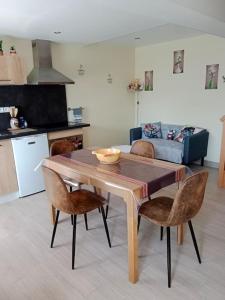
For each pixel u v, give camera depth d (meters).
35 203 3.25
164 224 1.79
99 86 5.02
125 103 5.61
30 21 2.83
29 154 3.38
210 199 3.21
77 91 4.66
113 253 2.21
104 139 5.33
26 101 3.95
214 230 2.52
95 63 4.86
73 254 2.01
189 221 1.99
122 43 4.95
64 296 1.76
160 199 2.19
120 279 1.90
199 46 4.41
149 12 2.26
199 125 4.72
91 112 4.98
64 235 2.50
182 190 1.65
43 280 1.92
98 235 2.49
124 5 2.06
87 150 2.82
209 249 2.22
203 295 1.72
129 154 2.60
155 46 5.11
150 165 2.19
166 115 5.24
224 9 2.58
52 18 2.74
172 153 4.29
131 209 1.71
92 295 1.76
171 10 2.20
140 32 3.99
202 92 4.54
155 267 2.01
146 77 5.45
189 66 4.64
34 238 2.46
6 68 3.22
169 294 1.74
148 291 1.78
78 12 2.55
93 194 2.33
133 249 1.79
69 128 3.84
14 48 3.55
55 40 3.95
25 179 3.40
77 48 4.50
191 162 4.46
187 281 1.85
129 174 1.96
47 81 3.62
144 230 2.56
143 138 5.14
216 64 4.26
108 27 3.19
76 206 2.08
